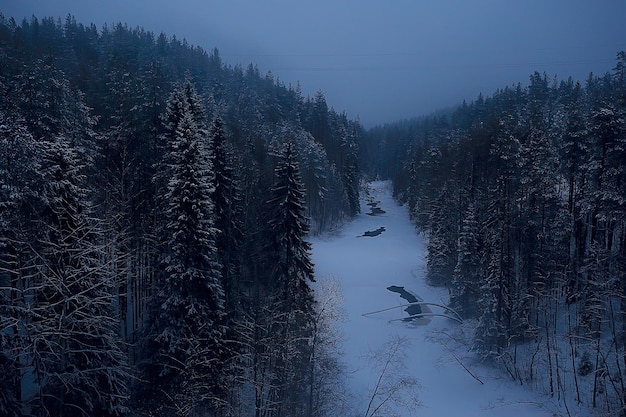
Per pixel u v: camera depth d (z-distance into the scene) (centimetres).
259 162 5278
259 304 2992
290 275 3067
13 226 1761
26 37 10588
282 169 3147
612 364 3092
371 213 10481
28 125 3034
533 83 12862
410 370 3603
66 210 1791
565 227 3841
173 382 2252
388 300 5047
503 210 3744
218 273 2414
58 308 1788
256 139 6200
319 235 7762
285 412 2591
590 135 3653
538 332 3703
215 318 2434
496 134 5056
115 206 2944
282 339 2577
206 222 2317
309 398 2777
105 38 13112
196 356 2173
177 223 2261
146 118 3366
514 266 4066
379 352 3822
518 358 3569
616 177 3438
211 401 2239
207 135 3094
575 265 3719
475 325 4150
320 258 6525
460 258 4525
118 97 3831
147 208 3291
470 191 5512
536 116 6519
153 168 3256
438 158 8206
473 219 4544
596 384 2995
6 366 1611
